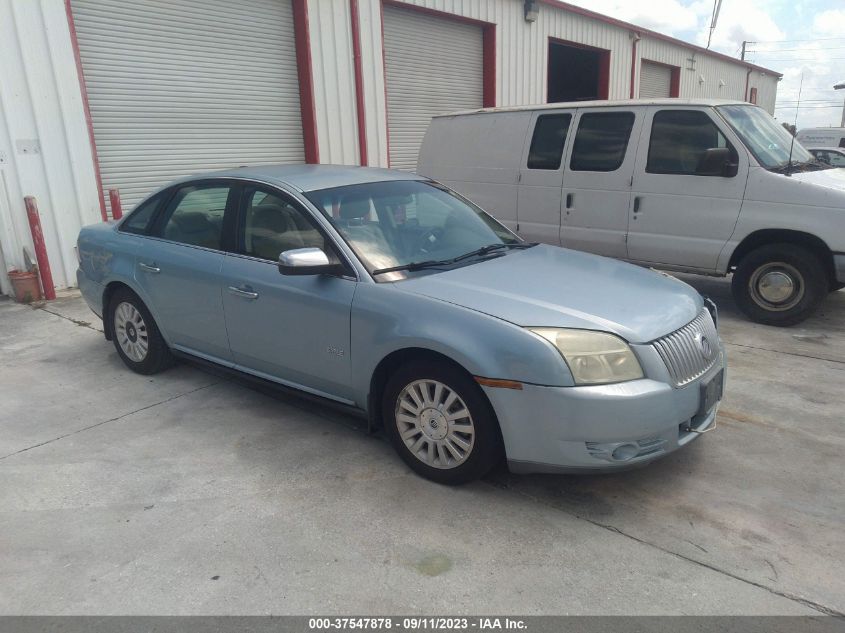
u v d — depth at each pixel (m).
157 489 3.41
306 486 3.41
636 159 6.54
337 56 10.53
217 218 4.30
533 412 2.99
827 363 5.16
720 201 6.10
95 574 2.75
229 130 9.56
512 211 7.53
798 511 3.16
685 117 6.29
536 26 14.62
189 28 8.84
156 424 4.18
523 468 3.13
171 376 5.00
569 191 7.01
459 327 3.14
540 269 3.78
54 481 3.51
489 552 2.86
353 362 3.56
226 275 4.10
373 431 3.67
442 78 12.97
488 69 13.73
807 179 5.78
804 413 4.25
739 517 3.11
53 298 7.32
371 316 3.42
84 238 5.21
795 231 5.79
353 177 4.28
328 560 2.82
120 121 8.28
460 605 2.54
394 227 3.94
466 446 3.24
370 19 10.91
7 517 3.18
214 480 3.49
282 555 2.85
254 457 3.73
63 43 7.33
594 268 3.90
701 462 3.63
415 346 3.24
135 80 8.35
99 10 7.87
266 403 4.48
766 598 2.57
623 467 3.02
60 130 7.41
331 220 3.76
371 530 3.02
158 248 4.58
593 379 2.95
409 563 2.79
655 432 3.03
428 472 3.42
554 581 2.67
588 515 3.14
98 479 3.52
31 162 7.23
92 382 4.91
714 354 3.46
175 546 2.93
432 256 3.85
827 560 2.79
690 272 6.48
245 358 4.19
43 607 2.56
